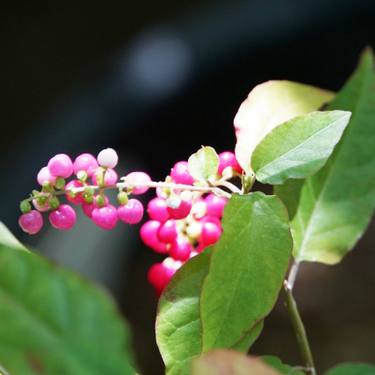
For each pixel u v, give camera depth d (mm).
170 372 229
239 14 566
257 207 225
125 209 232
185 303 231
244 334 224
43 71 563
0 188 500
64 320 199
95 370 197
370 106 258
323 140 227
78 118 535
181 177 234
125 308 525
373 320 492
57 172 232
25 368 196
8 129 531
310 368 246
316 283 530
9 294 199
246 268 224
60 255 503
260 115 242
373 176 258
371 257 539
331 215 258
